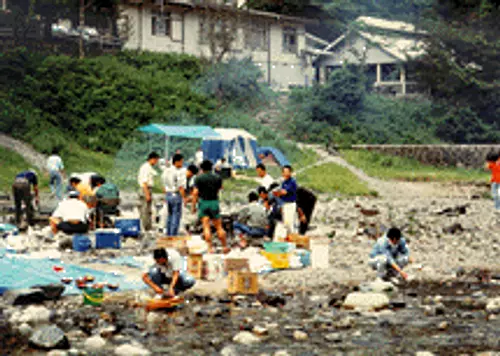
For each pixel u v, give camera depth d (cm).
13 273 1135
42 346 759
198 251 1192
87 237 1450
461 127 5600
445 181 4178
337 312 959
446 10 6444
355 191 3553
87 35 4869
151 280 1009
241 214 1531
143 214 1792
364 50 6794
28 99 3947
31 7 4516
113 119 4100
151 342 798
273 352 760
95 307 969
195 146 4022
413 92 6475
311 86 6191
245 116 4791
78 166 3469
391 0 8038
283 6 6444
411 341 809
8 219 1962
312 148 4747
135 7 5134
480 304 1007
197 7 5391
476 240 1784
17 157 3303
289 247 1313
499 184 2431
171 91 4616
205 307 967
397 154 5022
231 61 5253
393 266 1216
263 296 1027
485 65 5838
